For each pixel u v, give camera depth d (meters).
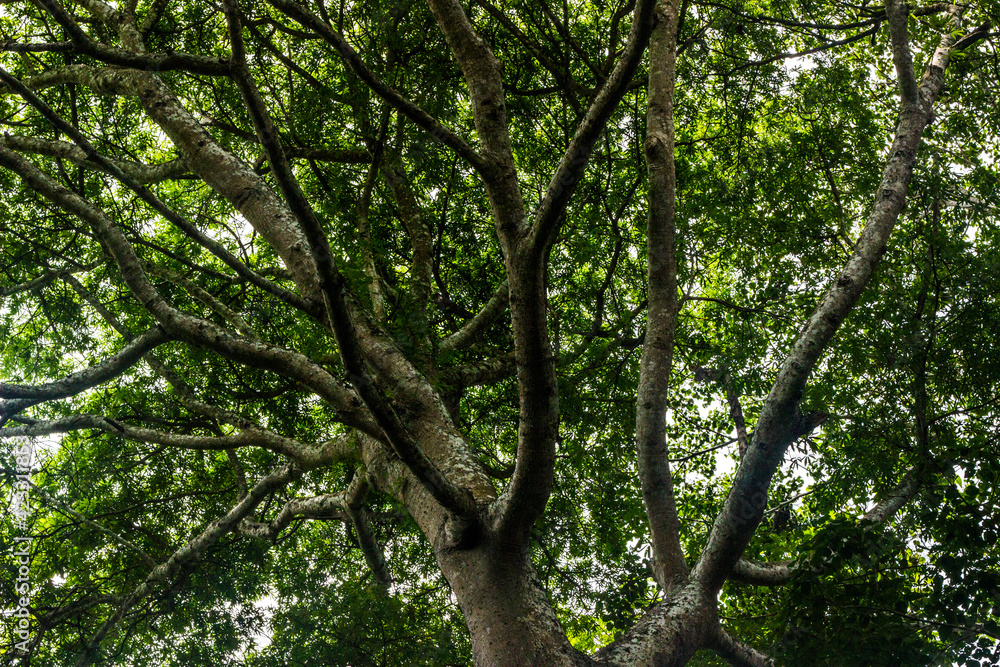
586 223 9.66
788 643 5.64
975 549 5.86
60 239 11.70
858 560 5.80
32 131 11.17
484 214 10.82
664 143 6.53
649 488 6.28
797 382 5.64
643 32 3.86
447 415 6.32
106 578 11.20
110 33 10.07
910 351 8.27
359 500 8.12
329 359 7.37
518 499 5.04
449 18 5.32
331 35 4.74
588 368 9.91
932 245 8.89
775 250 10.73
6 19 10.54
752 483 5.57
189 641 10.73
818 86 10.94
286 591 10.30
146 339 7.82
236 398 10.43
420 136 7.05
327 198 8.26
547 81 10.53
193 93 10.78
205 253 11.79
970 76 10.95
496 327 10.28
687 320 11.71
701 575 5.73
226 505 12.20
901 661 5.49
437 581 10.81
